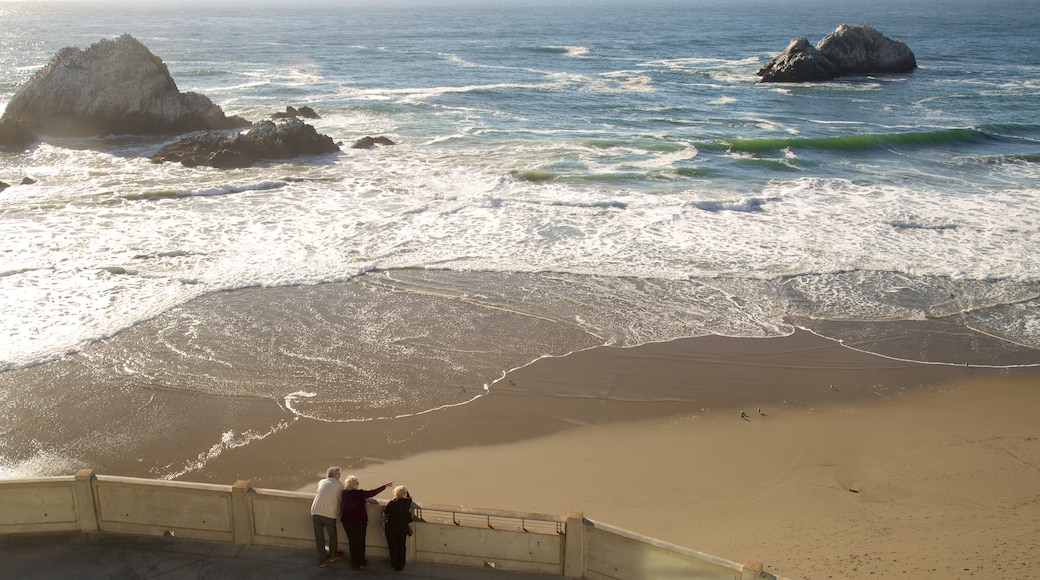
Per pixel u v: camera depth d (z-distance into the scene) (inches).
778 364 649.0
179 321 694.5
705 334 697.0
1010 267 848.9
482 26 5570.9
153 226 932.6
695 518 445.7
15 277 772.6
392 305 738.2
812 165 1289.4
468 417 560.1
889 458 518.0
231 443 523.8
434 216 984.3
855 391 610.9
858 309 754.2
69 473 490.9
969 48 3521.2
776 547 413.4
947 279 821.9
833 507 458.6
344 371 618.5
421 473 493.7
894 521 442.0
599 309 738.8
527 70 2677.2
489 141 1454.2
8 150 1376.7
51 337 658.8
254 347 652.1
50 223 934.4
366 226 945.5
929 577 382.3
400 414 562.3
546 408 574.6
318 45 3681.1
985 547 411.8
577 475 492.1
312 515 333.1
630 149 1386.6
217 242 883.4
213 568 333.4
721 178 1194.6
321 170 1220.5
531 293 770.2
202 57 3053.6
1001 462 513.0
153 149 1390.3
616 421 560.1
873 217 1001.5
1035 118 1772.9
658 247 893.2
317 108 1806.1
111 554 339.3
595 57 3186.5
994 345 692.7
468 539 336.2
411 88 2182.6
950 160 1336.1
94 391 584.4
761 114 1829.5
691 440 537.6
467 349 658.2
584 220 977.5
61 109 1502.2
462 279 799.7
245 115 1723.7
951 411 583.8
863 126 1672.0
